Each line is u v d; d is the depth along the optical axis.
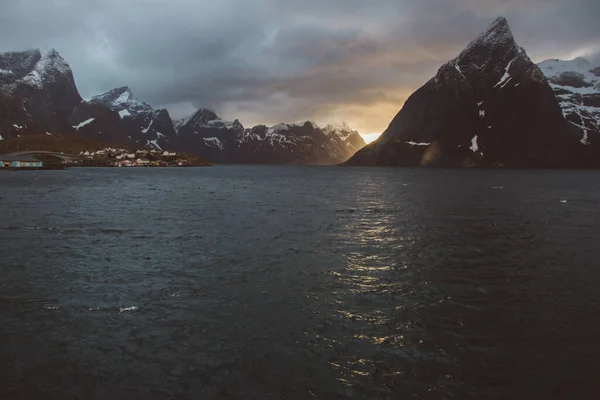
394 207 66.06
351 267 28.44
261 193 94.31
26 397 13.23
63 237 38.62
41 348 16.34
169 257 31.09
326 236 39.97
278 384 14.05
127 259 30.33
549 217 54.25
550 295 22.67
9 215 52.91
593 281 25.27
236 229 43.78
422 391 13.73
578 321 19.12
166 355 15.88
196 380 14.26
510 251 33.53
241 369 14.95
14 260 29.67
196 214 55.78
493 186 126.06
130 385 13.93
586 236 40.25
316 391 13.68
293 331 18.00
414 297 22.31
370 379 14.38
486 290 23.56
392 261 30.09
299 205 68.31
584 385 14.02
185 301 21.55
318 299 21.95
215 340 17.12
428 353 16.17
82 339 17.12
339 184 136.00
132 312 20.02
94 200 73.75
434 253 32.72
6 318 19.14
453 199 81.12
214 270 27.52
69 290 23.12
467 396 13.48
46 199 74.31
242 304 21.19
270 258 30.91
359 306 20.97
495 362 15.52
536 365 15.29
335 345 16.77
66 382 14.05
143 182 134.00
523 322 19.02
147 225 46.09
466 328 18.41
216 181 149.25
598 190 108.56
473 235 40.72
